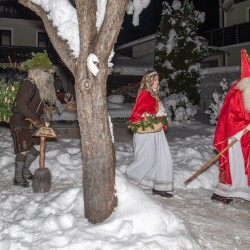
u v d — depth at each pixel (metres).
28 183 4.75
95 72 3.14
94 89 3.20
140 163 4.53
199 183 5.12
